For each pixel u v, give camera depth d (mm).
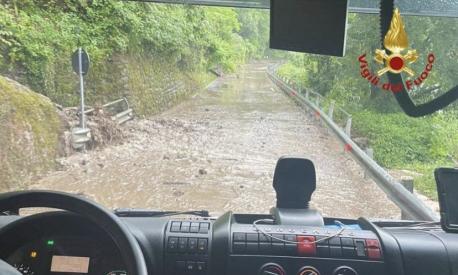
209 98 24062
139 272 1666
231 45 20422
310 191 2988
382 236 2398
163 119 16625
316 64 13688
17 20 13539
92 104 14594
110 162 8570
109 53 16344
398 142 8531
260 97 24797
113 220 1748
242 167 8164
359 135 9977
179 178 7121
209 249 2318
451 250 2396
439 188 2428
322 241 2346
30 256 2041
